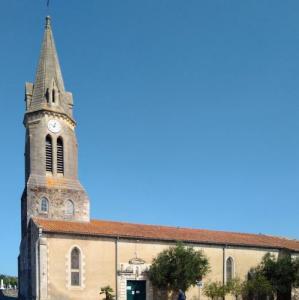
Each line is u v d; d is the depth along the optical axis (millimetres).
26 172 56000
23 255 54438
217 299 54750
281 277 57906
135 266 51406
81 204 54656
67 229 48875
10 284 112562
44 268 46750
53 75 57844
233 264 57750
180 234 56719
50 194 53094
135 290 51375
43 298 46062
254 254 59688
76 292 47969
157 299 51906
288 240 67188
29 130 55281
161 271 50781
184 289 51469
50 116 55688
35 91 57156
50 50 59156
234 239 59719
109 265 50250
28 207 52156
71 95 59344
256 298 57875
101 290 48344
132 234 52094
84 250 49312
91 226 52125
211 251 56625
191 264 50938
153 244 53125
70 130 56938
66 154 55750
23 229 54594
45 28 60406
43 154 54531
